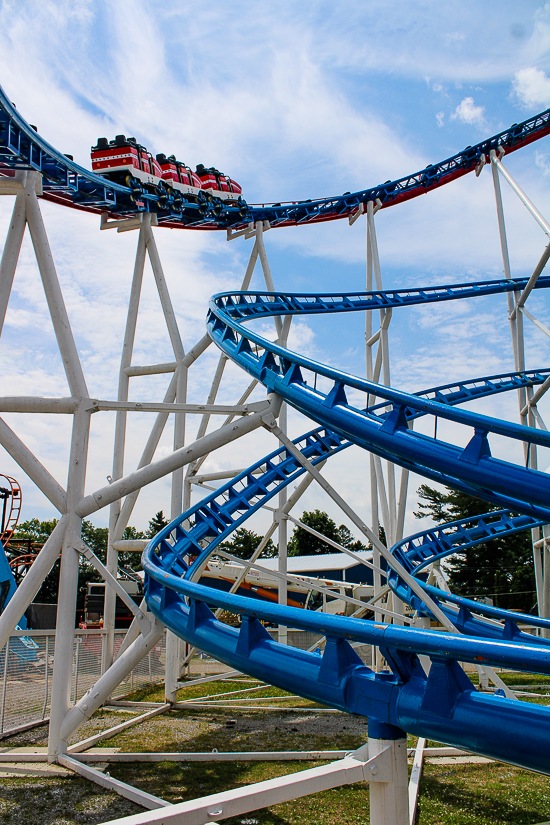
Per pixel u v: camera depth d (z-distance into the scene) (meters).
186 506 20.86
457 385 21.95
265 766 10.95
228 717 16.30
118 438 20.23
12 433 12.29
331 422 10.78
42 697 16.19
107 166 21.44
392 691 5.01
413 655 5.16
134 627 17.00
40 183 14.38
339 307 21.67
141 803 9.07
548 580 22.86
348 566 52.00
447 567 59.22
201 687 22.61
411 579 12.87
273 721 15.67
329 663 5.51
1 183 14.02
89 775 10.34
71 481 12.32
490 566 57.91
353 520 12.98
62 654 11.64
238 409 12.72
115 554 19.27
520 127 25.59
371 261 24.30
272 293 20.02
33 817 8.61
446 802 9.23
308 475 19.03
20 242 14.12
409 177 26.83
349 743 12.95
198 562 13.90
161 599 9.91
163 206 23.11
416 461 9.21
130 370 20.61
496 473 8.02
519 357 23.30
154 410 12.79
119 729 14.09
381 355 21.59
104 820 8.48
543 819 8.52
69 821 8.45
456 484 10.83
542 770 4.12
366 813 8.70
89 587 40.19
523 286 23.72
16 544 36.22
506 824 8.36
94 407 12.68
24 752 12.10
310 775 4.70
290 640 30.41
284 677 5.98
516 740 4.19
